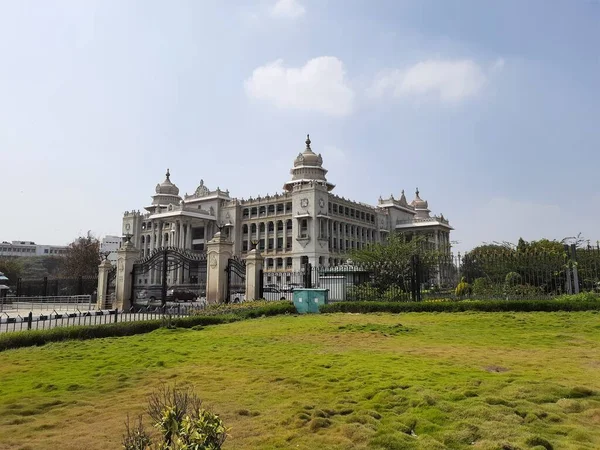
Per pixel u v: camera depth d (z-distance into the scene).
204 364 11.09
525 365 10.09
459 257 30.27
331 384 8.75
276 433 6.30
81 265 78.25
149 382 9.45
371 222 103.75
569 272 26.42
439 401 7.27
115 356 12.59
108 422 7.03
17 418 7.26
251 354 12.27
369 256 35.19
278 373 9.85
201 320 19.91
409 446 5.69
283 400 7.86
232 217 96.81
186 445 4.05
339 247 91.81
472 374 9.13
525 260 28.02
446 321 19.30
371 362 10.61
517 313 21.02
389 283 33.06
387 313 23.44
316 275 33.81
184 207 92.81
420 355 11.57
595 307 20.77
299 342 14.33
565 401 7.15
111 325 17.30
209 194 100.69
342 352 12.27
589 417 6.62
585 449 5.48
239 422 6.80
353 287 31.05
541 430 6.13
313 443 5.93
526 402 7.14
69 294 40.88
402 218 113.50
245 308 23.27
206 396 8.18
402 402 7.41
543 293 26.83
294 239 86.94
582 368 9.71
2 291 45.75
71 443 6.21
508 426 6.21
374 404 7.34
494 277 28.91
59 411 7.62
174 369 10.61
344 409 7.20
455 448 5.68
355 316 22.33
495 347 12.80
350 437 6.10
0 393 8.88
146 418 7.14
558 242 36.88
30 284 43.25
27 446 6.12
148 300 32.84
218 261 26.94
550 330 16.08
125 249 30.59
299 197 87.25
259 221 94.88
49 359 12.47
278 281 59.38
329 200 89.94
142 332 18.20
